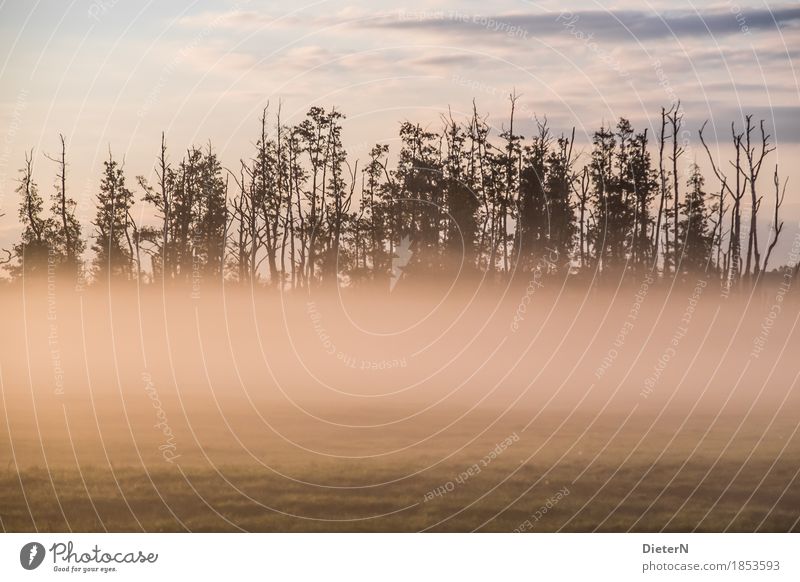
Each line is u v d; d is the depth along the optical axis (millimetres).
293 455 27797
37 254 52062
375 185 51875
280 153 50281
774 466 26188
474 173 52531
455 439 31188
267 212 51188
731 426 34094
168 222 52656
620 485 24094
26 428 31656
